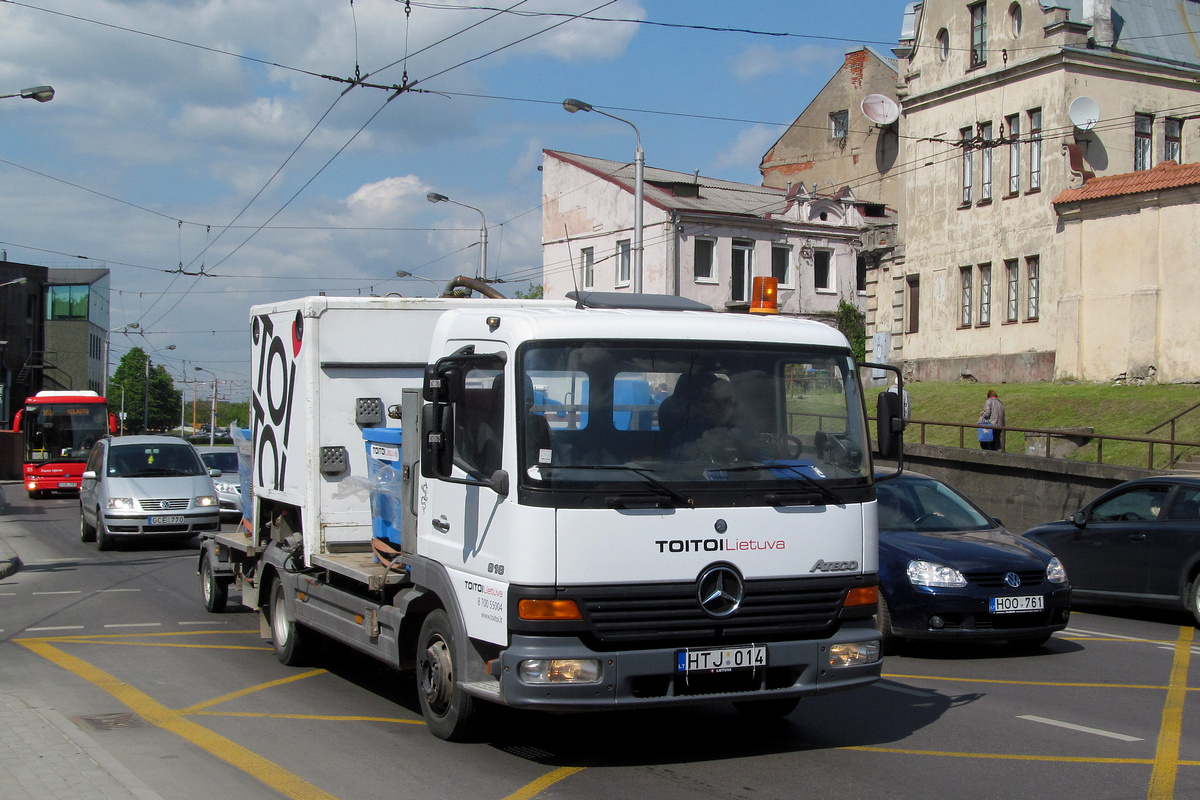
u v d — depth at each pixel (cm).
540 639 603
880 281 3594
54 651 1060
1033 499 1992
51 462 3744
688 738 731
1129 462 2070
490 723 698
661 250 4309
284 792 609
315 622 895
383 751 694
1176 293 2555
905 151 3494
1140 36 3144
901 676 944
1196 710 812
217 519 2034
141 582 1585
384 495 820
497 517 626
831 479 662
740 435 649
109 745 711
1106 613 1352
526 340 626
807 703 839
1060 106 2961
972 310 3216
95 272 9275
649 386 638
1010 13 3141
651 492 618
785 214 4525
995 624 999
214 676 943
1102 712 806
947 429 2734
